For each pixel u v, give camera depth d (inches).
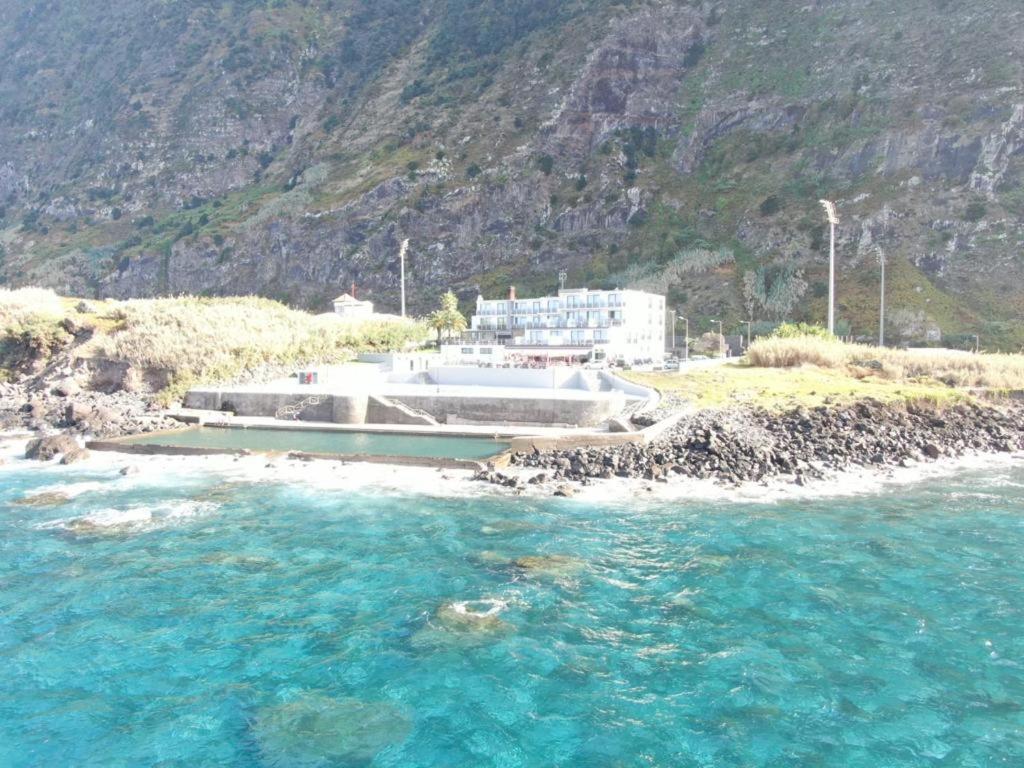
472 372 2864.2
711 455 1759.4
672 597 1007.0
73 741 692.1
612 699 761.0
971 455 1962.4
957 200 6107.3
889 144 6840.6
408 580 1068.5
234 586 1051.3
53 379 2888.8
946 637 887.7
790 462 1752.0
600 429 2082.9
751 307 6058.1
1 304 3316.9
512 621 934.4
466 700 759.1
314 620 941.2
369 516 1391.5
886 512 1411.2
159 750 677.9
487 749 679.1
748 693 770.2
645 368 3154.5
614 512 1409.9
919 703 750.5
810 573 1090.7
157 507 1460.4
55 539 1259.8
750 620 938.1
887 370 2844.5
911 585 1045.2
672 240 7327.8
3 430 2354.8
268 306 4060.0
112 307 3503.9
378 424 2393.0
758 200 7381.9
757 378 2736.2
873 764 655.8
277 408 2549.2
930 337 4972.9
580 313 4308.6
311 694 772.0
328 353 3376.0
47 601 1002.1
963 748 677.9
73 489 1606.8
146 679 802.8
